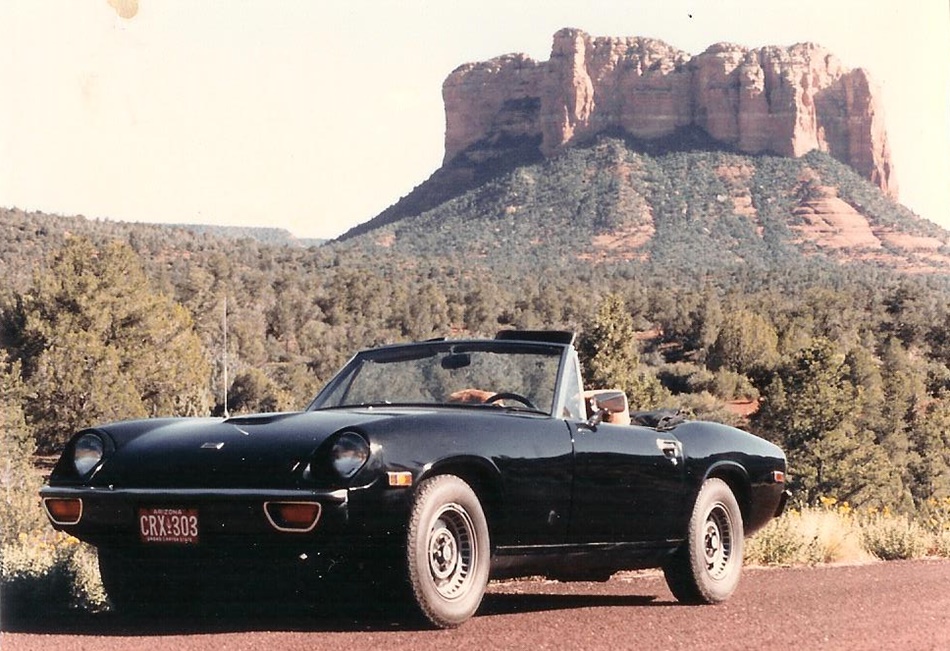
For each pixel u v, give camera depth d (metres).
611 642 4.77
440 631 4.88
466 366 6.11
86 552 6.55
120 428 5.41
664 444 6.30
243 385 65.69
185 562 4.98
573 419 5.95
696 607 6.30
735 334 112.62
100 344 54.22
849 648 4.79
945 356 127.44
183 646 4.29
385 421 4.97
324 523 4.65
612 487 5.88
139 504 4.91
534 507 5.44
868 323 138.25
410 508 4.82
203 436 5.14
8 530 12.47
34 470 35.31
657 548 6.27
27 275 105.12
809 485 67.19
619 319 78.31
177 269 128.62
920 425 80.75
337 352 104.44
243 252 158.75
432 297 143.00
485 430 5.28
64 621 5.14
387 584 5.03
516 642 4.65
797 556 9.66
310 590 5.44
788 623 5.52
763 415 71.12
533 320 146.75
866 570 8.80
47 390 52.28
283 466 4.80
